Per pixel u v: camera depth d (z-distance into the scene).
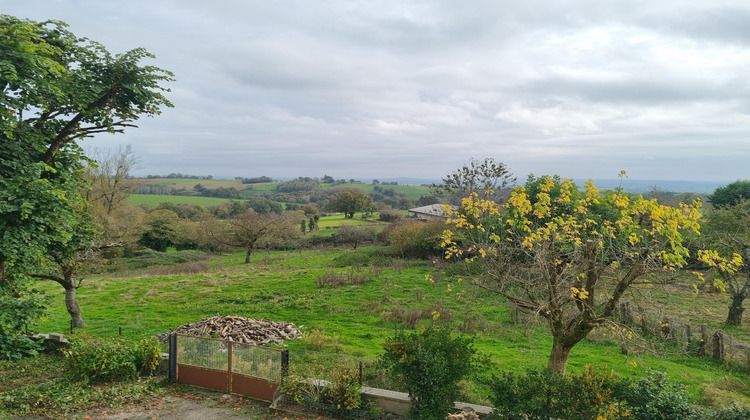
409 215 79.75
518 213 10.71
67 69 15.33
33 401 11.50
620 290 10.17
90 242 18.09
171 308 24.25
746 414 8.98
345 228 60.47
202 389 12.77
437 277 30.36
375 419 10.65
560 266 12.55
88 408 11.35
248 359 12.20
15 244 12.74
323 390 11.21
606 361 15.73
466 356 10.31
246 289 29.28
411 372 9.98
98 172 42.34
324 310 23.00
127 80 16.25
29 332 15.95
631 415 9.23
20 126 14.23
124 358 13.25
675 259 9.10
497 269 11.50
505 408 9.51
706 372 15.02
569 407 8.98
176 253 52.66
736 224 24.58
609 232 10.44
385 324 20.30
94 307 25.06
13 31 12.25
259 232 47.00
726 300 25.20
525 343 17.64
